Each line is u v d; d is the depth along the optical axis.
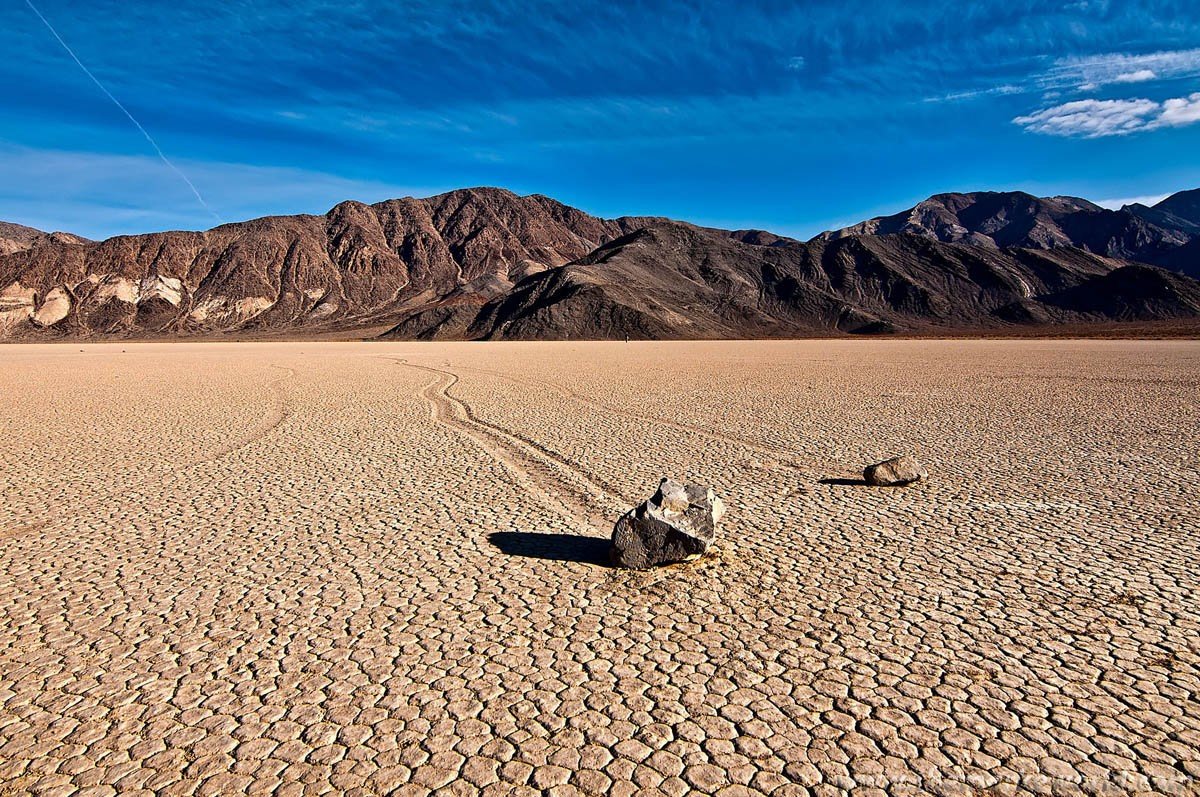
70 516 9.92
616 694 5.16
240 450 14.77
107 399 24.61
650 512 7.68
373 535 8.96
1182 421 17.14
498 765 4.39
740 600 6.78
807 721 4.80
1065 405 20.73
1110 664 5.47
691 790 4.15
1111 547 8.08
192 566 7.91
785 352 63.81
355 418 19.52
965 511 9.62
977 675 5.35
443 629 6.25
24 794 4.20
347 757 4.50
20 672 5.61
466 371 38.41
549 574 7.55
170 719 4.95
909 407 20.78
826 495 10.59
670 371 37.22
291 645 5.99
